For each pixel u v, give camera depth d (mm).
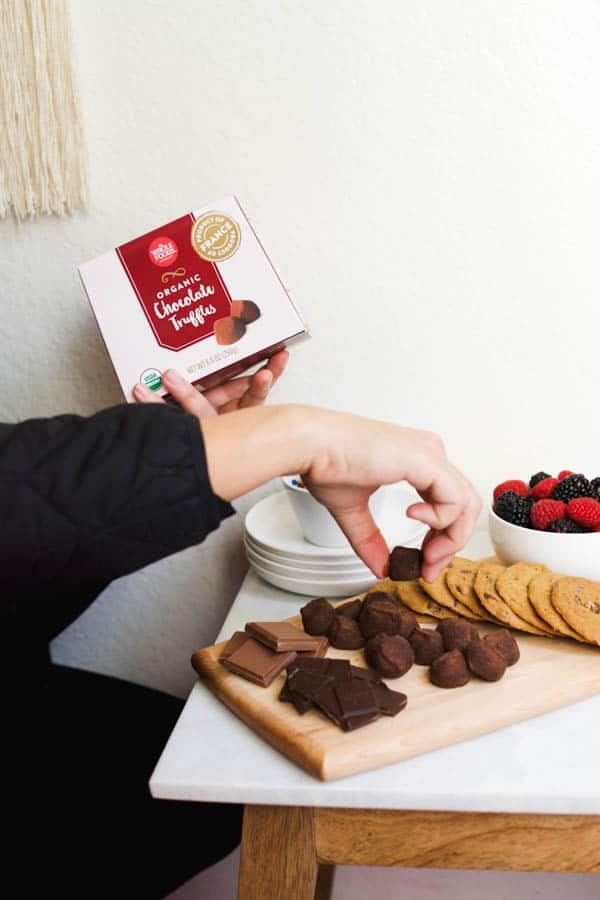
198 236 932
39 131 1095
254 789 657
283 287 926
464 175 1078
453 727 695
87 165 1119
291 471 645
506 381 1145
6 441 570
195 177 1123
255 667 782
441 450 708
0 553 549
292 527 1116
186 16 1069
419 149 1076
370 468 655
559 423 1155
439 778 653
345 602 906
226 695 773
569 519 910
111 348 921
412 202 1095
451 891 1233
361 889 1245
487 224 1092
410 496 1171
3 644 1069
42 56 1065
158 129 1111
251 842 692
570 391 1142
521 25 1024
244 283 925
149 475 567
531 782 644
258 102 1087
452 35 1037
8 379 1229
